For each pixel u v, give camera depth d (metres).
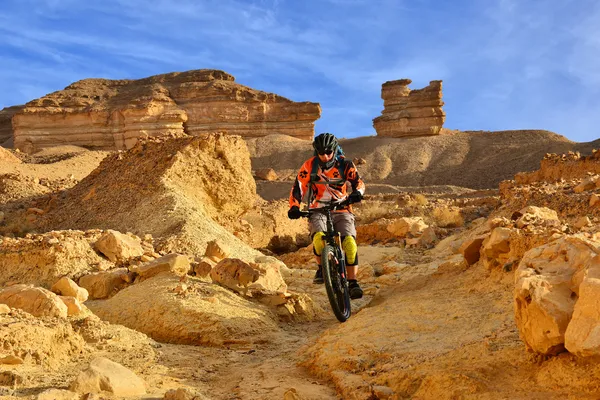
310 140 106.62
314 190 7.12
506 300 6.42
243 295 9.63
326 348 6.34
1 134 116.50
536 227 8.05
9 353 5.49
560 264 4.88
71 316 7.46
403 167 94.50
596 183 17.81
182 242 15.45
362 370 5.53
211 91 103.31
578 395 3.91
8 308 6.44
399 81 111.56
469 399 4.26
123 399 4.69
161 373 5.91
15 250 12.23
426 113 104.31
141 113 92.75
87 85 107.19
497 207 22.72
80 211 20.97
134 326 8.60
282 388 5.35
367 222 32.19
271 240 29.23
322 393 5.21
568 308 4.38
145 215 18.22
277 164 95.88
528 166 85.44
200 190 20.52
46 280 11.45
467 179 87.06
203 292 9.13
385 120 106.50
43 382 5.04
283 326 9.00
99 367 4.89
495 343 5.13
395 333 6.25
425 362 5.14
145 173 20.67
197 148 20.77
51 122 92.25
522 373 4.48
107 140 92.75
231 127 103.44
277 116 105.94
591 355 4.04
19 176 26.84
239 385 5.57
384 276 13.55
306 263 18.92
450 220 29.06
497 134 101.88
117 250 12.51
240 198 21.48
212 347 7.68
